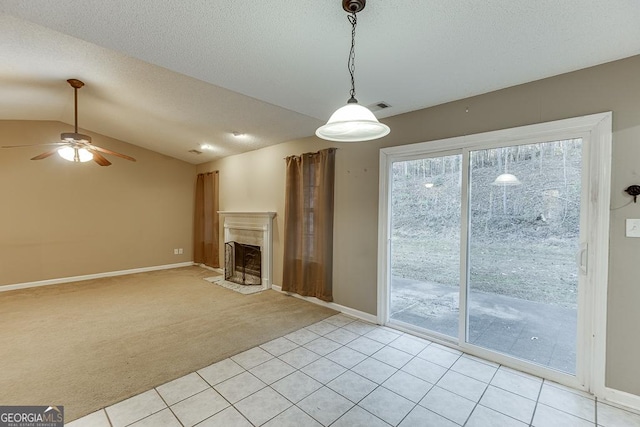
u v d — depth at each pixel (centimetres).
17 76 338
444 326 309
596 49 199
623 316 212
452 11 163
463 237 290
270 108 379
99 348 293
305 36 190
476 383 237
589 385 225
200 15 169
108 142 597
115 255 609
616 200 214
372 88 266
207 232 675
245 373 250
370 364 265
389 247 351
